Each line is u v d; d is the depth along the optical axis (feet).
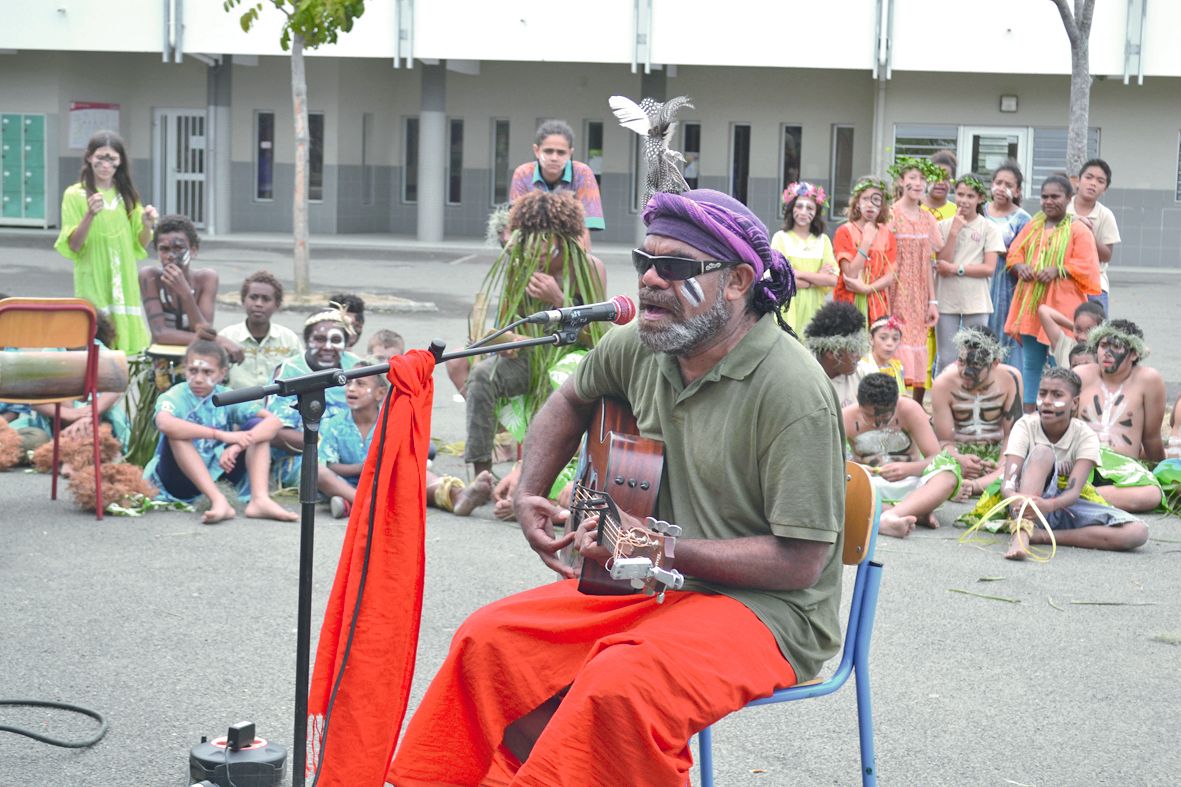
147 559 18.84
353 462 21.89
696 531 9.77
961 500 23.54
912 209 30.99
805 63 74.18
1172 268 77.61
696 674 8.79
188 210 90.38
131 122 90.07
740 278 9.48
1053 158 77.56
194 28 79.41
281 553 19.33
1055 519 20.84
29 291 54.29
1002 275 32.48
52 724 13.05
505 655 9.62
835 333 23.00
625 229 88.89
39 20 79.56
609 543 9.52
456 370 24.68
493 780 9.76
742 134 85.61
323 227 89.86
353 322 22.21
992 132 77.87
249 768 11.48
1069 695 14.55
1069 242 29.22
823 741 13.19
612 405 10.57
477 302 21.40
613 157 88.63
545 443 10.82
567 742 8.54
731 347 9.70
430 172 83.66
